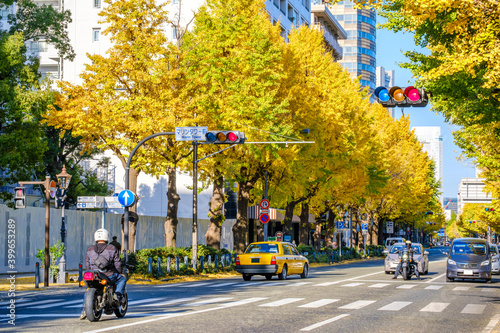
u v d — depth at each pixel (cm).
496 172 3653
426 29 1897
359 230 6594
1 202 3844
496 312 1448
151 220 4050
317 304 1547
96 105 2817
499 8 1304
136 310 1387
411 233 11612
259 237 5150
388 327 1129
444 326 1168
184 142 2889
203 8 3228
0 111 3097
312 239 8144
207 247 3209
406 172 6350
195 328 1067
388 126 6350
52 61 6300
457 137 3453
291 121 3550
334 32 9700
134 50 2819
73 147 4544
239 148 3142
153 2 2873
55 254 2558
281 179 3884
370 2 1430
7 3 3797
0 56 3150
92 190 4841
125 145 2814
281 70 3375
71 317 1257
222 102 2992
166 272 2644
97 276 1182
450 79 1903
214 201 3491
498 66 1320
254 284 2356
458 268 2581
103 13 2861
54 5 6531
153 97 2848
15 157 2981
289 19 7125
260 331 1041
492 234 12425
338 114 4025
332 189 4888
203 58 2964
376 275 3058
